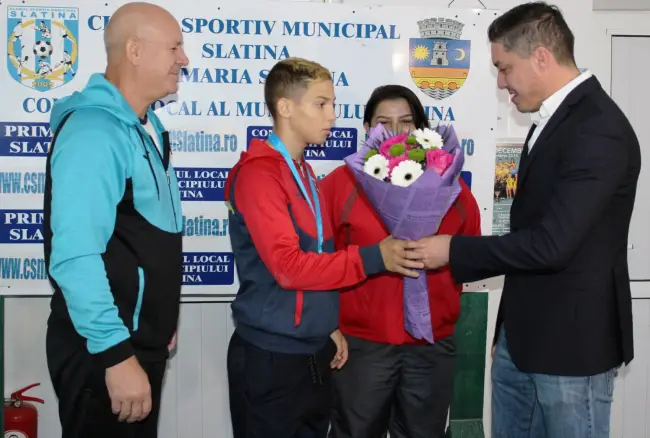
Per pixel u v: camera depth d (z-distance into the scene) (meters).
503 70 1.74
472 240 1.72
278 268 1.60
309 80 1.69
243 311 1.74
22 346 2.42
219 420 2.54
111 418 1.54
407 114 2.12
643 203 2.70
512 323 1.78
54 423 2.46
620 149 1.57
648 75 2.65
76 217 1.39
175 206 1.75
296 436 1.86
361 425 2.07
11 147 2.27
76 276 1.39
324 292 1.73
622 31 2.62
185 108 2.35
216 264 2.40
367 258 1.70
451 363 2.11
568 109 1.64
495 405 1.96
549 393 1.70
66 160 1.42
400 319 2.02
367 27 2.39
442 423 2.12
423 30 2.41
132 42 1.56
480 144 2.46
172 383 2.51
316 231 1.74
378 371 2.05
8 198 2.28
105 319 1.41
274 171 1.66
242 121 2.37
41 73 2.26
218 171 2.38
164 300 1.61
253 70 2.36
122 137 1.49
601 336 1.65
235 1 2.33
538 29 1.65
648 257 2.71
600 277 1.65
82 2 2.26
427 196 1.69
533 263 1.60
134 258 1.53
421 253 1.76
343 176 2.10
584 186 1.55
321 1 2.50
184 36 2.32
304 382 1.74
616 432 2.75
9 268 2.30
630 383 2.74
